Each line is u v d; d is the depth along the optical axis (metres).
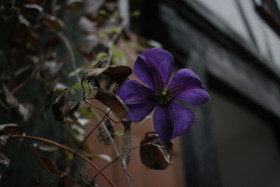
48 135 0.46
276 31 2.05
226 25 1.32
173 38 0.96
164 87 0.24
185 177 0.81
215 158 0.93
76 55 0.56
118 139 0.57
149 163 0.24
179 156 0.83
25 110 0.37
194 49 1.05
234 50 1.32
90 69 0.21
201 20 1.15
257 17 1.84
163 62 0.24
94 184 0.25
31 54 0.47
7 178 0.41
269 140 1.57
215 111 1.23
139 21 1.00
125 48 0.65
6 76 0.47
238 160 1.38
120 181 0.57
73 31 0.61
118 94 0.22
